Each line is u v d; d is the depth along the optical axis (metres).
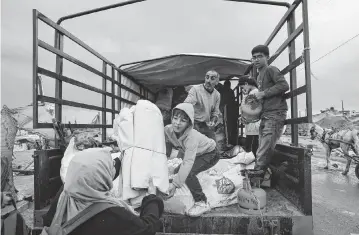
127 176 2.04
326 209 4.43
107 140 4.66
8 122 2.96
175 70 6.44
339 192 5.73
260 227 2.07
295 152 2.31
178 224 2.11
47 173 2.33
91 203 1.22
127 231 1.22
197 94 3.55
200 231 2.10
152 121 2.25
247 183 2.26
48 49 2.71
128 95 6.29
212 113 3.75
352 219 3.92
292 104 2.92
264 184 3.02
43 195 2.25
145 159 2.06
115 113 5.13
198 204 2.19
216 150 2.66
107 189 1.30
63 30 3.16
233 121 5.78
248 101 2.89
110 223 1.20
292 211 2.20
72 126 3.14
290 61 2.91
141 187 1.97
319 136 9.29
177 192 2.35
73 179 1.19
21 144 12.14
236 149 4.14
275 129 2.71
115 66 5.28
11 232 1.50
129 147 2.15
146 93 7.48
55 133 2.77
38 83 2.51
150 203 1.56
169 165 2.81
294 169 2.34
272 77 2.70
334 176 7.77
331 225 3.67
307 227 2.05
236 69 6.40
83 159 1.24
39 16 2.60
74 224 1.18
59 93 2.99
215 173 2.70
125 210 1.28
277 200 2.53
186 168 2.21
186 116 2.27
